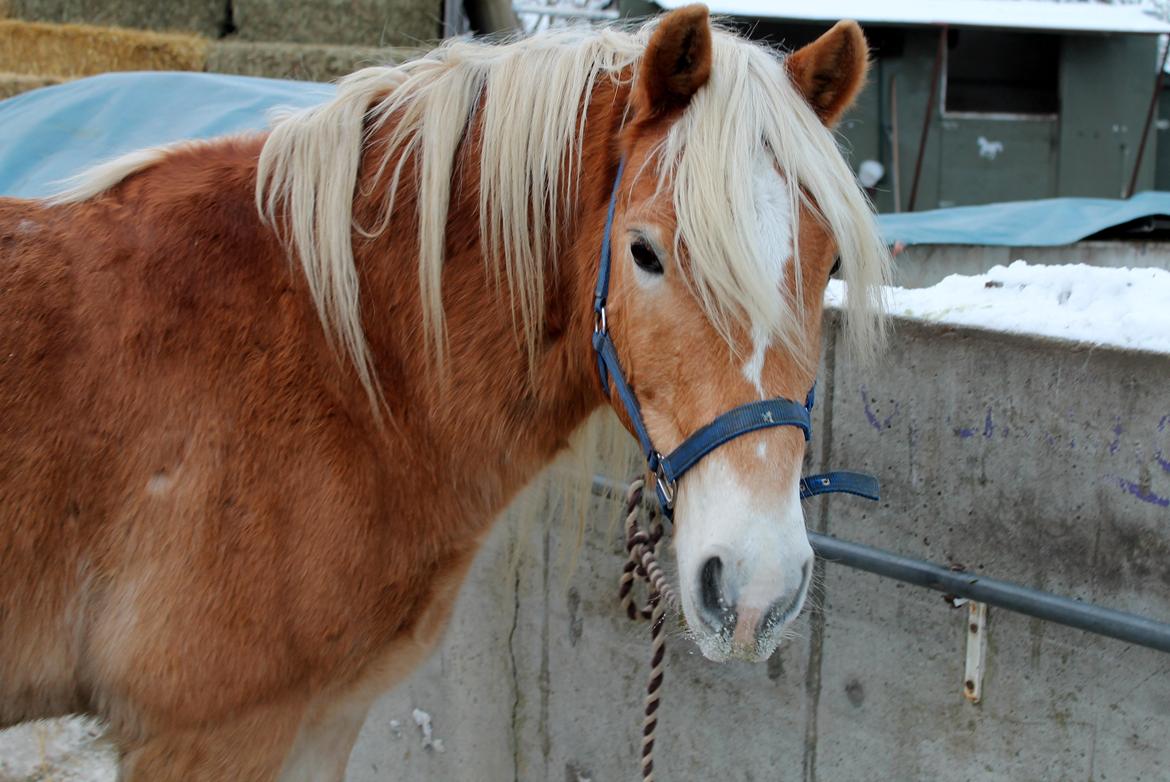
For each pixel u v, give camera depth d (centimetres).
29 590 158
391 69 186
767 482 139
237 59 594
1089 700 178
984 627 191
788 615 138
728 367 143
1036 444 182
